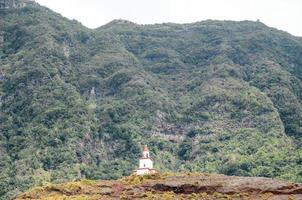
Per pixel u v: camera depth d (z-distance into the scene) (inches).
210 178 7642.7
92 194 7480.3
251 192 6978.4
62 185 7834.6
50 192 7711.6
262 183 7135.8
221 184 7234.3
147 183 7573.8
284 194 6811.0
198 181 7455.7
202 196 6993.1
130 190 7436.0
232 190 7057.1
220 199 6825.8
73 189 7662.4
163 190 7377.0
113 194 7411.4
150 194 7175.2
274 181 7199.8
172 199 6929.1
